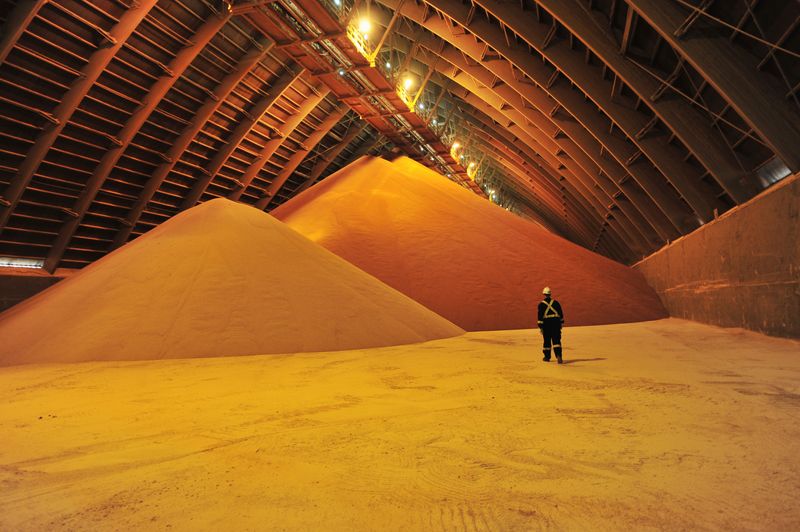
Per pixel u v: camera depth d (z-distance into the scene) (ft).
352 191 92.63
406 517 8.43
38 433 14.92
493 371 24.82
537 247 81.20
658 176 65.26
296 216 89.15
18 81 70.23
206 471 11.10
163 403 19.08
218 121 106.22
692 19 36.73
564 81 71.26
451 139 156.97
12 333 38.17
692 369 23.82
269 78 107.04
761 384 19.53
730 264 46.42
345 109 131.13
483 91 107.76
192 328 36.14
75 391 22.35
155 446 13.19
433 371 25.44
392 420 15.40
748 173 44.32
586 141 79.51
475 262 73.87
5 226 79.51
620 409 15.90
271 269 43.75
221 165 111.55
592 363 26.73
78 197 86.89
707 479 9.75
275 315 38.81
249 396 20.06
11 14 64.39
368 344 38.81
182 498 9.55
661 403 16.58
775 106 35.83
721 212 53.11
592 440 12.63
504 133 132.77
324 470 10.96
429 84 136.98
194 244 44.73
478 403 17.48
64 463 11.97
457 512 8.57
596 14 51.08
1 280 82.07
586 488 9.46
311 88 116.98
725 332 43.73
